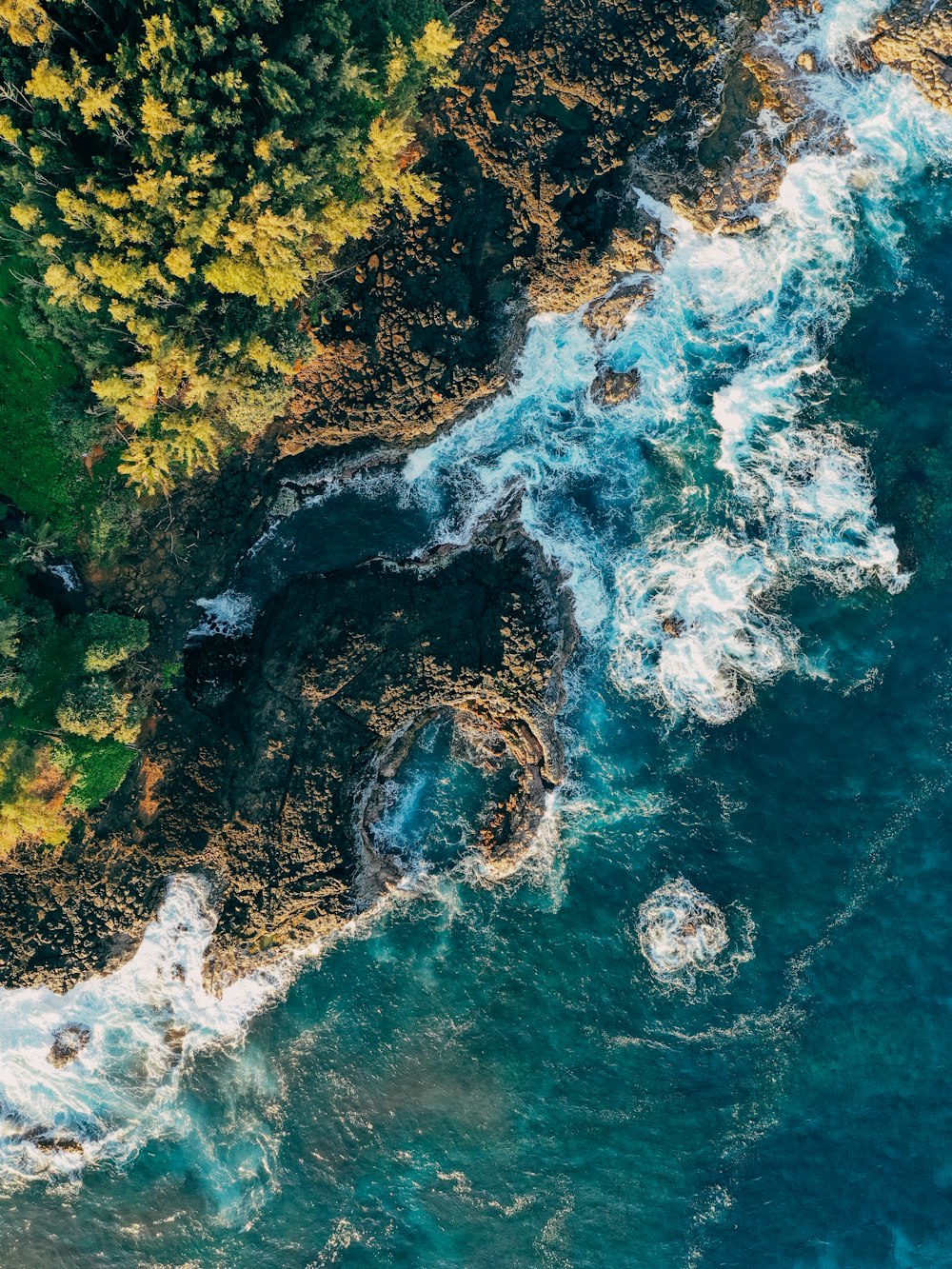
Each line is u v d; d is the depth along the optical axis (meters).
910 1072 39.72
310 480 38.50
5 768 33.66
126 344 33.09
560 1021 39.72
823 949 39.75
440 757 39.81
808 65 39.12
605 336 39.50
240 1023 39.84
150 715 37.28
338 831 38.47
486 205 36.84
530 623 38.84
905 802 39.75
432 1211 39.69
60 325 32.72
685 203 38.59
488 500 39.62
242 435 36.91
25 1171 39.84
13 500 35.25
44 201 31.08
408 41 32.66
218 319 32.91
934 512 39.84
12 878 36.66
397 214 35.78
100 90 29.27
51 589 36.09
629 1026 39.62
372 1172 39.81
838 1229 39.31
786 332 39.84
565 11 36.22
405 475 39.22
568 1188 39.53
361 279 35.97
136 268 30.17
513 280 37.62
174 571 37.47
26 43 29.25
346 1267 39.56
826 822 39.78
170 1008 39.59
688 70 37.38
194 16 30.08
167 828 37.56
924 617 39.84
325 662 37.81
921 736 39.78
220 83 29.47
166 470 34.28
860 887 39.78
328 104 31.73
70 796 35.72
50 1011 39.09
